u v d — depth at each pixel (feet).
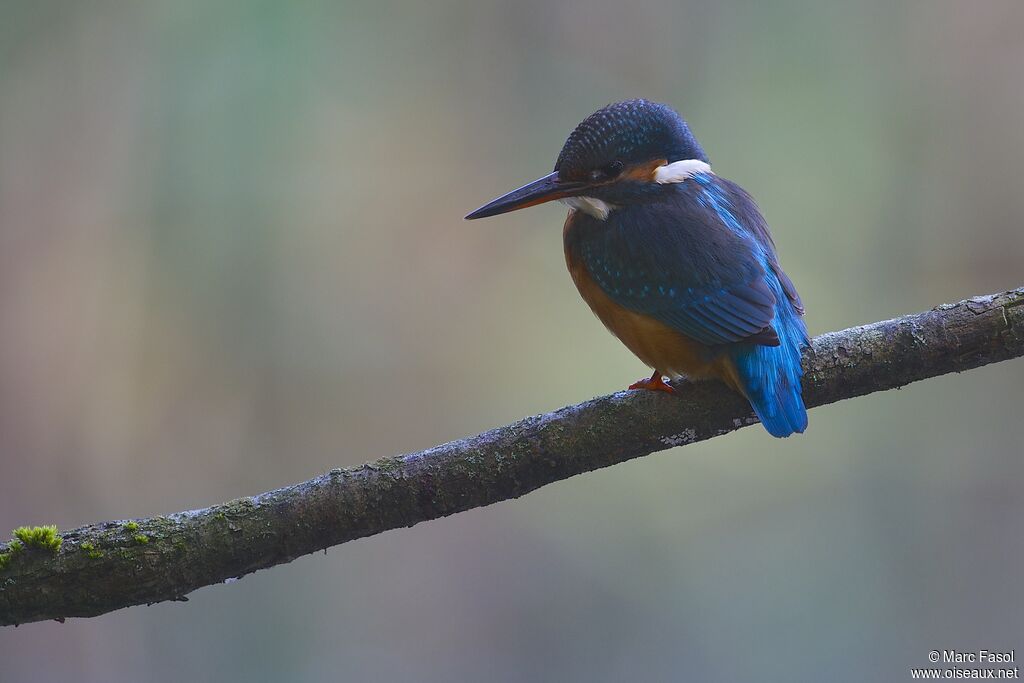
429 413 45.65
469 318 46.21
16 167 44.37
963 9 46.14
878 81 46.34
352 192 45.88
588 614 43.29
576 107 47.09
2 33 44.16
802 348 19.43
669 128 22.30
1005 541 42.19
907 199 45.91
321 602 44.09
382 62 46.44
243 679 42.32
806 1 46.37
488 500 18.44
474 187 46.85
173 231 44.47
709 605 42.34
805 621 41.63
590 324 45.88
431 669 43.21
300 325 45.24
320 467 44.96
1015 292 19.12
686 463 43.45
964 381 43.83
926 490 43.19
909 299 45.34
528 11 47.21
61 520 43.27
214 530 17.49
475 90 47.21
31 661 40.91
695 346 20.02
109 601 17.13
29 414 43.52
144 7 44.68
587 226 22.15
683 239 20.65
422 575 44.83
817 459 43.27
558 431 18.61
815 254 45.62
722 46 46.70
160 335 44.37
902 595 41.93
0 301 43.83
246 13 44.70
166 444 44.37
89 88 44.60
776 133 45.98
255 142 44.62
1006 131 45.70
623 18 47.06
